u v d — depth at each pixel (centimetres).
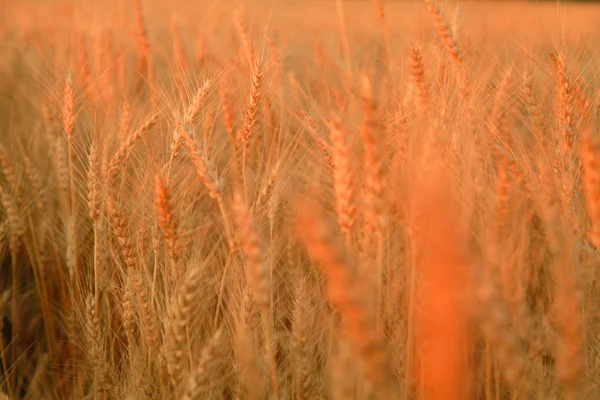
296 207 133
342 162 112
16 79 221
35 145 168
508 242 119
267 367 124
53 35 254
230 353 128
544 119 140
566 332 105
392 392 116
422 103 133
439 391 88
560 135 133
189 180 141
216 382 125
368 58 190
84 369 137
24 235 147
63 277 150
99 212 136
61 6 326
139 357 130
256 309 123
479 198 122
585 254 119
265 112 150
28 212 150
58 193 159
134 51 233
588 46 164
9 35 278
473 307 92
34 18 324
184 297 120
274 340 127
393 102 146
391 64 158
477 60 163
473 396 124
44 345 149
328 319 128
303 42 284
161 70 200
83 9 292
